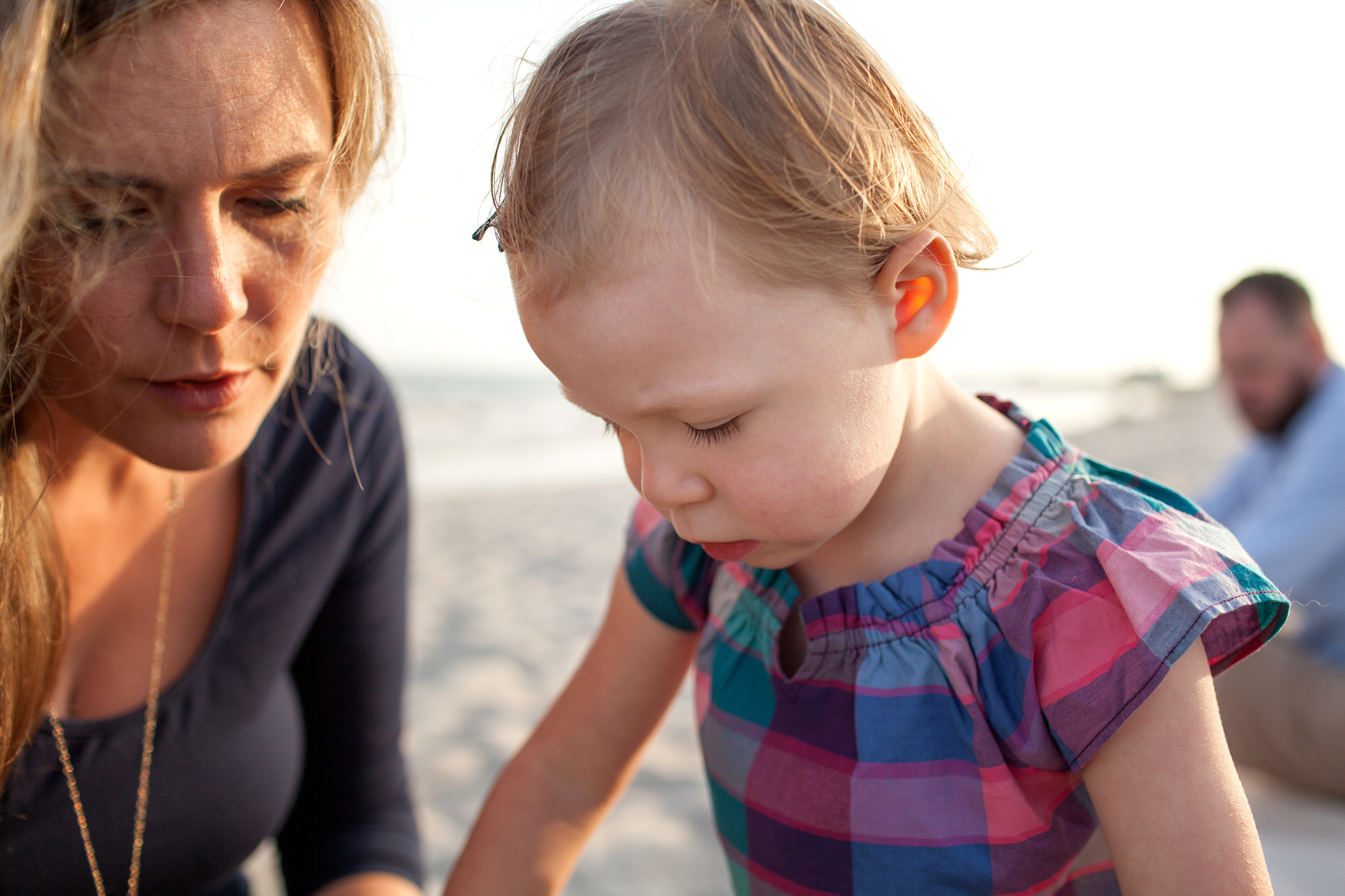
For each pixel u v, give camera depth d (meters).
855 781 0.81
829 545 0.88
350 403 1.29
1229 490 3.27
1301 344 3.01
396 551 1.41
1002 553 0.80
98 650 1.08
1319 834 2.09
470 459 14.12
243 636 1.16
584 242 0.68
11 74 0.68
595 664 1.07
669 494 0.73
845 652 0.84
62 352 0.81
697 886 2.12
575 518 8.41
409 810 1.45
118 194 0.74
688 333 0.67
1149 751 0.72
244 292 0.82
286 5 0.78
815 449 0.71
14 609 0.90
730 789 0.92
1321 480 2.56
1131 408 33.22
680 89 0.69
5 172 0.69
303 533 1.22
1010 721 0.77
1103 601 0.75
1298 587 2.50
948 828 0.78
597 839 2.32
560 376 0.73
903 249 0.72
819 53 0.74
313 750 1.40
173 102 0.71
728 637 0.94
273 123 0.76
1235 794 0.71
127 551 1.09
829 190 0.69
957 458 0.85
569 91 0.73
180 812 1.12
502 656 3.89
